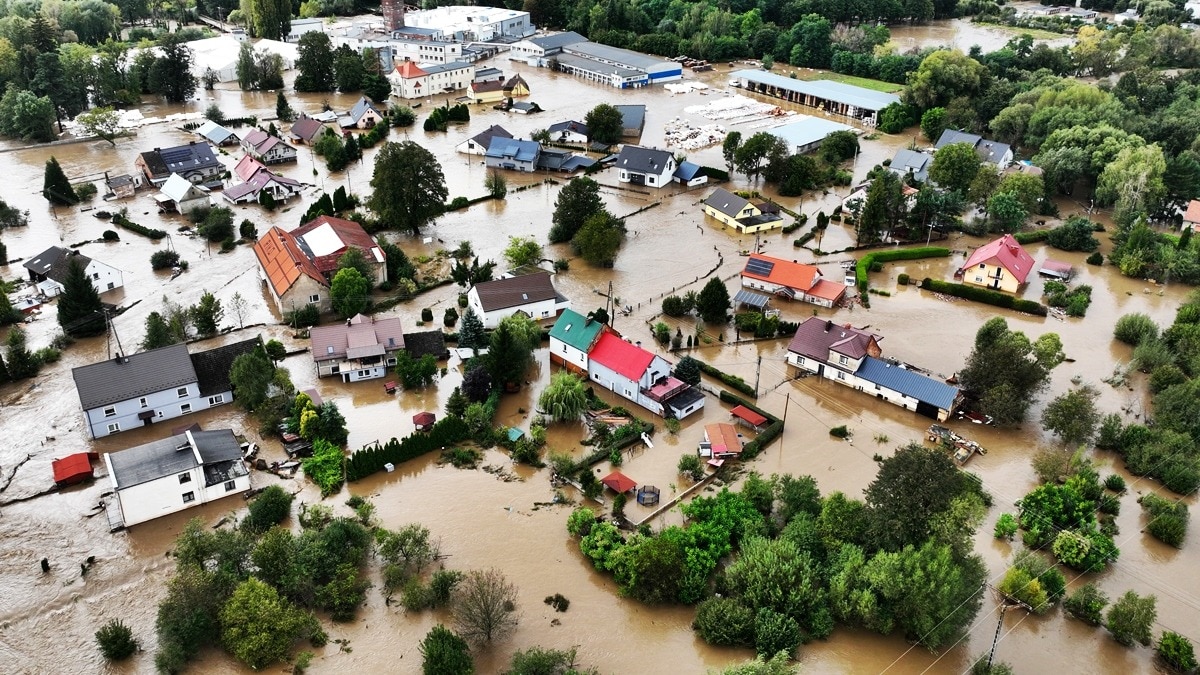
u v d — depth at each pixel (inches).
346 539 2918.3
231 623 2559.1
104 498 3225.9
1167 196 5935.0
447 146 7381.9
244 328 4419.3
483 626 2598.4
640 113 7746.1
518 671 2425.0
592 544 2984.7
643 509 3240.7
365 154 7135.8
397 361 3993.6
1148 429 3585.1
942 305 4849.9
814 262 5339.6
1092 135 6338.6
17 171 6633.9
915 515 2785.4
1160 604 2874.0
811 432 3725.4
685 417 3816.4
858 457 3560.5
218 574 2701.8
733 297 4813.0
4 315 4421.8
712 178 6752.0
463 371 4109.3
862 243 5595.5
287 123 7859.3
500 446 3604.8
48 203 6033.5
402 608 2783.0
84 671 2539.4
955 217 5797.2
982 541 3129.9
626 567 2866.6
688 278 5078.7
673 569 2787.9
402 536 2893.7
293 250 4717.0
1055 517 3132.4
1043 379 3745.1
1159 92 7632.9
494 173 6771.7
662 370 3875.5
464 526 3152.1
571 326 4104.3
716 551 2925.7
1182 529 3107.8
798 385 4065.0
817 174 6530.5
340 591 2751.0
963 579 2667.3
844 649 2659.9
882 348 4345.5
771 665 2356.1
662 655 2640.3
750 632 2650.1
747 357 4279.0
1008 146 6884.8
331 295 4525.1
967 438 3686.0
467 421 3636.8
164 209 5944.9
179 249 5374.0
